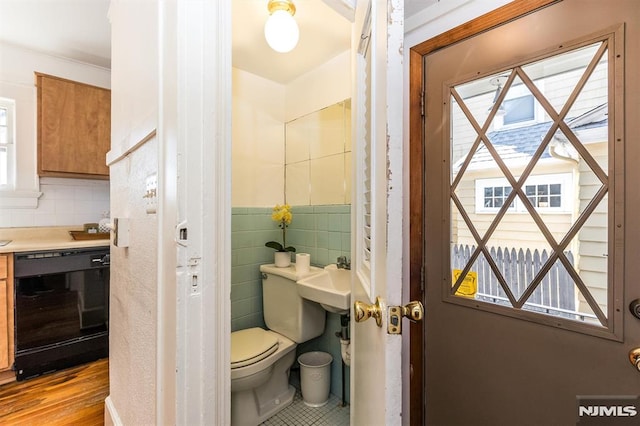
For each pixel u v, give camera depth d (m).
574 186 0.99
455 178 1.29
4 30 2.01
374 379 0.76
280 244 2.19
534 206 1.08
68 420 1.56
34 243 2.04
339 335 1.72
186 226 0.75
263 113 2.24
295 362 2.09
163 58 0.83
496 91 1.17
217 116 0.80
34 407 1.65
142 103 1.05
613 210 0.91
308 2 1.46
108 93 2.43
